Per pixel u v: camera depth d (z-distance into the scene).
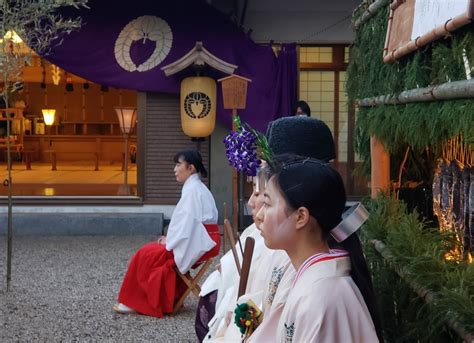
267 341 1.69
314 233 1.60
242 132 2.04
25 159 14.37
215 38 8.49
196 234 4.93
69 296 5.59
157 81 8.50
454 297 1.92
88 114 15.33
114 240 8.17
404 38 2.85
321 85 9.04
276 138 2.01
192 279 5.09
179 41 8.47
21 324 4.82
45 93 15.27
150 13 8.45
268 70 8.58
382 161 3.51
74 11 8.31
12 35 5.57
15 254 7.32
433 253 2.34
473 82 1.97
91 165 14.59
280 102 8.61
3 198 8.81
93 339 4.54
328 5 8.87
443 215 3.06
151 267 5.05
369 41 3.65
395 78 2.97
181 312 5.18
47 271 6.49
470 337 1.79
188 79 7.98
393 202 3.24
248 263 2.39
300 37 8.91
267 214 1.60
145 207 8.80
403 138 3.05
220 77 8.41
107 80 8.50
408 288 2.51
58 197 8.84
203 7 8.44
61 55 8.36
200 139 8.31
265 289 2.19
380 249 2.82
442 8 2.31
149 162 8.76
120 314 5.10
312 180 1.56
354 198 8.95
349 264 1.60
